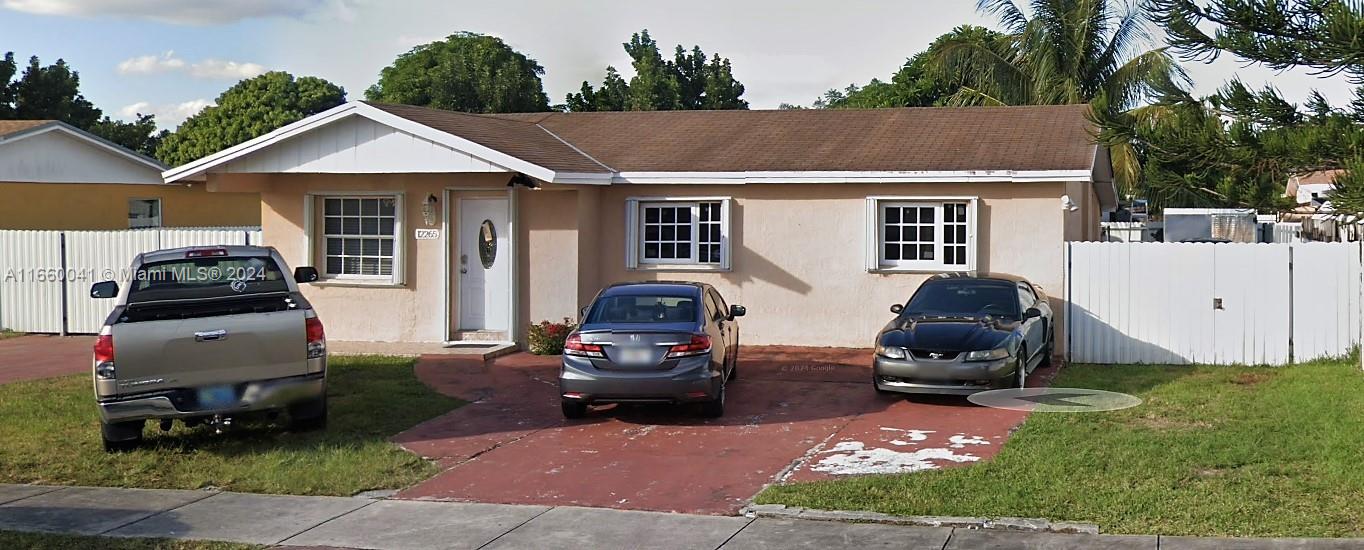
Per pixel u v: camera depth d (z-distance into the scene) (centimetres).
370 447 1105
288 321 1081
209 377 1055
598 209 1847
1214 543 754
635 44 4766
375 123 1681
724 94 4700
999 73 3384
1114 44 3303
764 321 1803
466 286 1817
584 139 2008
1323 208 1467
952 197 1709
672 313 1241
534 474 1008
